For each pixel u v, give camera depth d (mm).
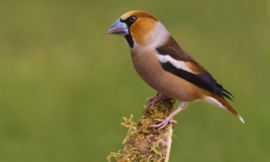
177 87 7266
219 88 7535
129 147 6055
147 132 6242
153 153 5902
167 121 6633
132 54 7410
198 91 7398
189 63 7312
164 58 7188
